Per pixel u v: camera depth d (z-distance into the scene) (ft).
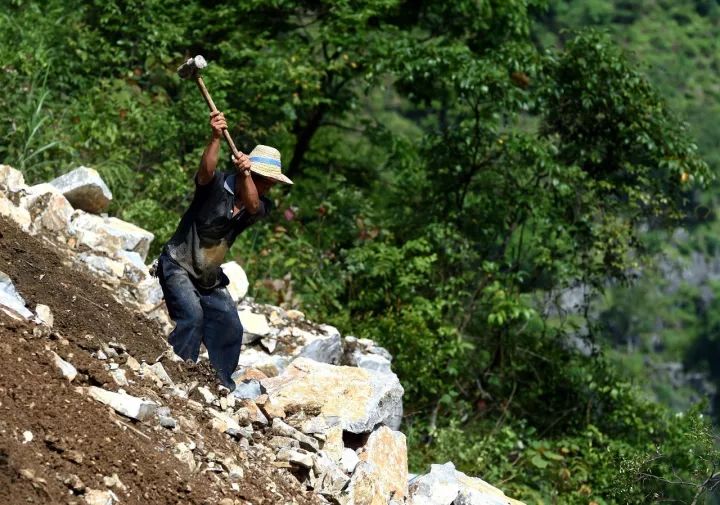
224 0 99.19
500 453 69.87
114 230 54.24
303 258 75.87
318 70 94.02
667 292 416.26
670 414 80.48
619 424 81.56
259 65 89.66
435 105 108.17
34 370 33.09
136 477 31.45
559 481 71.00
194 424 37.11
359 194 88.89
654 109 90.79
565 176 86.17
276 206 81.92
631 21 516.73
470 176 89.30
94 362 36.29
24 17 80.07
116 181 68.44
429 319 79.71
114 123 73.72
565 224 85.92
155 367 39.88
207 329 44.01
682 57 507.71
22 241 45.42
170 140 76.64
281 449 39.81
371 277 80.12
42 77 76.02
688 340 409.49
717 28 524.52
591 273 87.45
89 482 29.94
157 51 84.23
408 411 72.54
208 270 43.19
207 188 42.50
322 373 47.26
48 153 67.10
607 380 83.46
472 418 78.48
